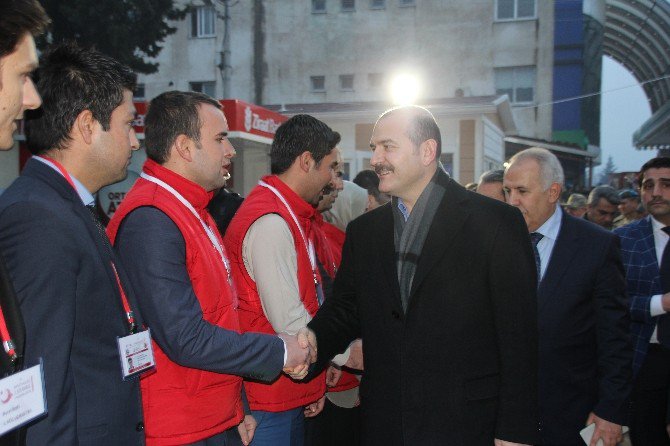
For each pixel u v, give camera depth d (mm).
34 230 1207
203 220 1856
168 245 1584
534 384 1738
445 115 11398
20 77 1154
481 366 1758
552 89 20453
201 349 1570
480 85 20891
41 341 1166
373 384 1868
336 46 21750
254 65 22078
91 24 12422
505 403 1720
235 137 5469
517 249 1749
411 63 21297
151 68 14141
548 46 20375
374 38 21531
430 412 1750
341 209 3750
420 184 1867
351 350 2361
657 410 2826
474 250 1757
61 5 12117
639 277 2859
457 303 1748
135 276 1566
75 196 1371
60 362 1185
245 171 6000
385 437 1813
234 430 1950
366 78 21641
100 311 1353
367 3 21531
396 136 1822
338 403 2729
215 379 1694
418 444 1750
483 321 1760
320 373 2143
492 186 3324
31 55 1172
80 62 1424
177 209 1679
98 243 1388
